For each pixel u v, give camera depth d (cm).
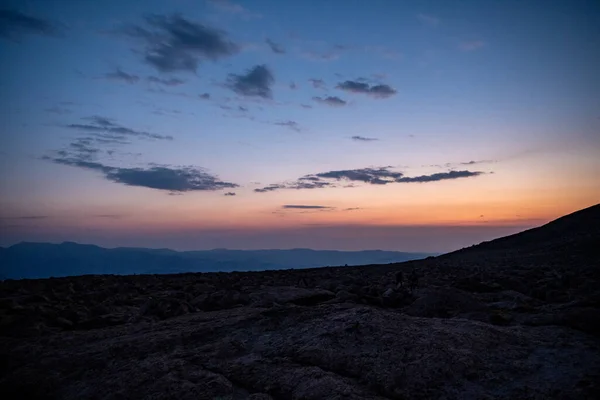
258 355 732
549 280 1747
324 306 989
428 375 573
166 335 906
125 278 2992
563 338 710
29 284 2345
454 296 1075
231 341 805
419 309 1061
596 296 1040
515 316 958
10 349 935
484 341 680
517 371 582
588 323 773
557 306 1063
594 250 3500
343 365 638
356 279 2375
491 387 543
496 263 3747
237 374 660
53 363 799
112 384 672
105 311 1430
